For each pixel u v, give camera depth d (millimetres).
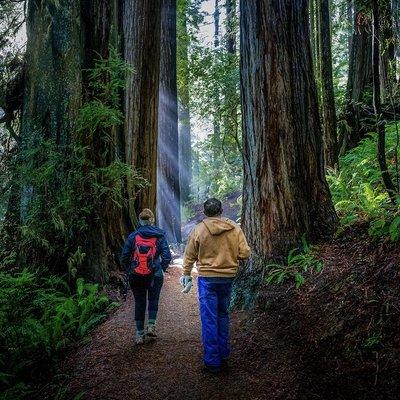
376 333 3482
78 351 4879
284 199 5590
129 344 4859
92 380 4184
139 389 3951
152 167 8844
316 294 4504
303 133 5719
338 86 12219
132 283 4809
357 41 9859
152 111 8719
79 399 3791
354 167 8125
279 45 5621
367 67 9820
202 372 4098
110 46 6453
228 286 4109
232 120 12250
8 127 7219
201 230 4129
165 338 4980
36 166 6480
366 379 3197
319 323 4078
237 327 4816
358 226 5426
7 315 5402
